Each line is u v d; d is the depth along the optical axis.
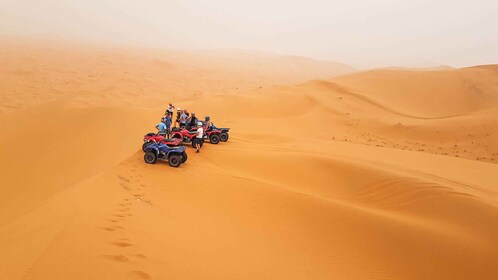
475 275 7.85
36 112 21.36
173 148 12.13
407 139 28.67
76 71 55.94
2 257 5.44
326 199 10.23
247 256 7.24
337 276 7.34
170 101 39.50
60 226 6.50
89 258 5.64
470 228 9.15
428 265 8.08
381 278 7.60
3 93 36.53
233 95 36.16
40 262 5.22
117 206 8.21
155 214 8.27
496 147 26.11
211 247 7.23
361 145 22.05
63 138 17.22
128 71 62.00
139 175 10.91
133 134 17.94
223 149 15.50
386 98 41.25
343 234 8.87
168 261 6.23
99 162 13.66
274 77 80.56
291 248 8.02
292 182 12.29
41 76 48.66
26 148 16.36
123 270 5.55
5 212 10.40
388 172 12.43
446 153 25.14
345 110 35.25
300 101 36.19
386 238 8.79
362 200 11.35
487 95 41.31
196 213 8.84
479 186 13.66
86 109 21.47
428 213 10.09
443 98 42.41
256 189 10.59
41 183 12.72
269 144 18.50
